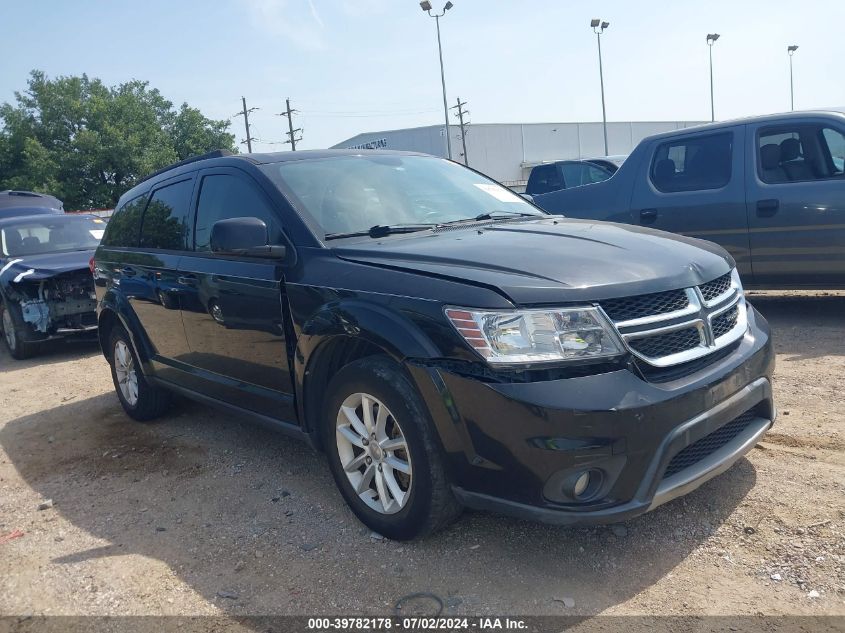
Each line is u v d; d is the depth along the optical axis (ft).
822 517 10.36
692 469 9.71
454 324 9.25
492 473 9.14
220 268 13.47
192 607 9.68
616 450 8.75
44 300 26.81
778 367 17.39
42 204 51.70
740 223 21.52
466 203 14.46
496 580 9.60
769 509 10.72
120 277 17.38
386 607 9.23
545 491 8.88
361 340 10.77
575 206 25.68
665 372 9.49
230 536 11.56
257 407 13.29
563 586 9.36
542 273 9.55
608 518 8.86
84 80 162.50
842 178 19.81
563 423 8.63
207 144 174.19
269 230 12.66
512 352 8.92
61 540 12.03
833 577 9.04
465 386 9.10
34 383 23.81
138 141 146.41
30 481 14.93
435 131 172.76
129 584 10.41
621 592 9.13
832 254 20.04
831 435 13.10
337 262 11.25
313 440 12.00
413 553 10.43
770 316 23.00
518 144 184.24
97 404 20.39
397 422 10.04
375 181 13.99
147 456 15.67
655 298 9.68
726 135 22.07
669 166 23.43
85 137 141.38
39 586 10.62
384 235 12.17
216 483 13.79
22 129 151.43
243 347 13.09
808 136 20.51
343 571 10.16
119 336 18.01
